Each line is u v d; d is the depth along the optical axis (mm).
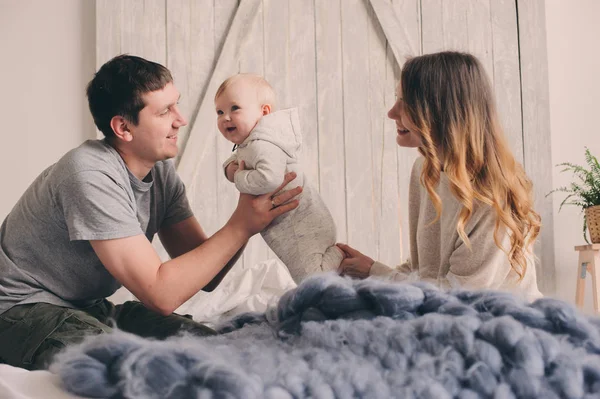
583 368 584
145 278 1513
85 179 1531
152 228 1854
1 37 3584
